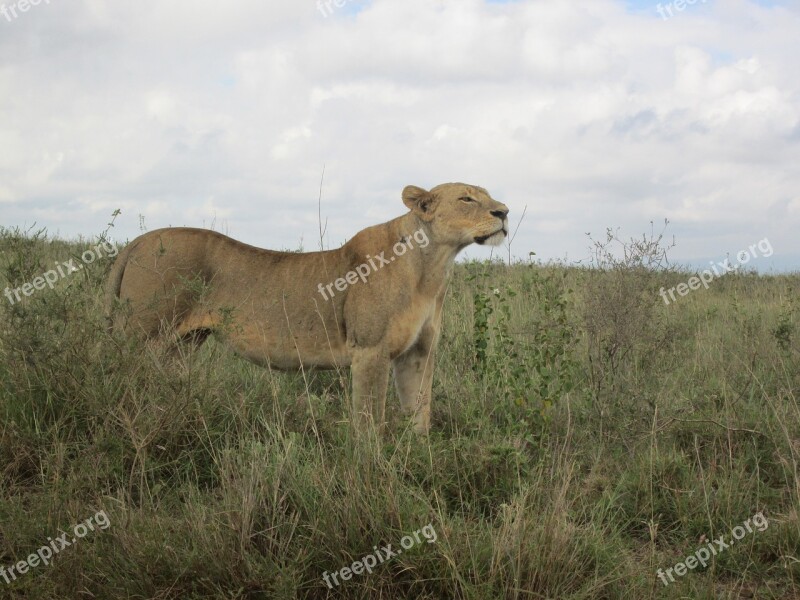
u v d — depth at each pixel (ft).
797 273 55.06
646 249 23.35
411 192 19.81
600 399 21.06
